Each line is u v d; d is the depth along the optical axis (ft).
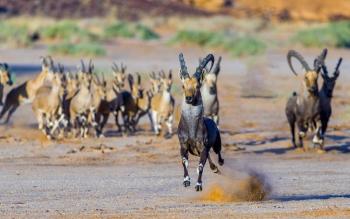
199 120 138.82
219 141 148.25
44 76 262.06
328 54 531.09
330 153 207.82
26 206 132.67
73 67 427.33
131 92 250.78
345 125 258.57
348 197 141.38
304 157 201.36
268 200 139.85
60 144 222.69
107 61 472.85
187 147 140.36
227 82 377.09
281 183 160.86
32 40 609.83
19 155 204.23
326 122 211.41
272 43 592.60
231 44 564.71
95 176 171.83
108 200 139.54
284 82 378.32
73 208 130.11
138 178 168.86
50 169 182.39
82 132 238.27
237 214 121.39
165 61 477.77
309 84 205.98
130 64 452.76
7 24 639.35
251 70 418.31
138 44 593.83
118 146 219.61
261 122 267.80
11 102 264.72
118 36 650.84
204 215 120.57
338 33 604.90
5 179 167.22
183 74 139.74
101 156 202.69
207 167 183.93
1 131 247.70
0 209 129.29
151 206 132.05
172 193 148.77
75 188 155.02
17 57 488.85
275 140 229.04
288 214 120.98
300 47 584.81
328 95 210.59
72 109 239.50
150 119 257.96
